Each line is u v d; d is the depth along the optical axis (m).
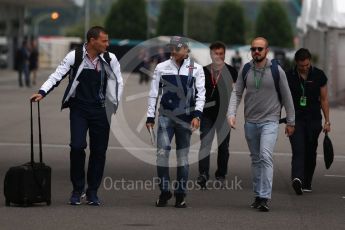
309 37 97.00
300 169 27.53
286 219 22.73
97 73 23.67
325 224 22.08
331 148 28.03
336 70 73.44
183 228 21.00
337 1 67.50
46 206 23.97
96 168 24.23
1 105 68.75
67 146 40.84
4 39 149.12
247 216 23.08
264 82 24.09
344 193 28.31
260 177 24.48
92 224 21.27
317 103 27.89
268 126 24.16
